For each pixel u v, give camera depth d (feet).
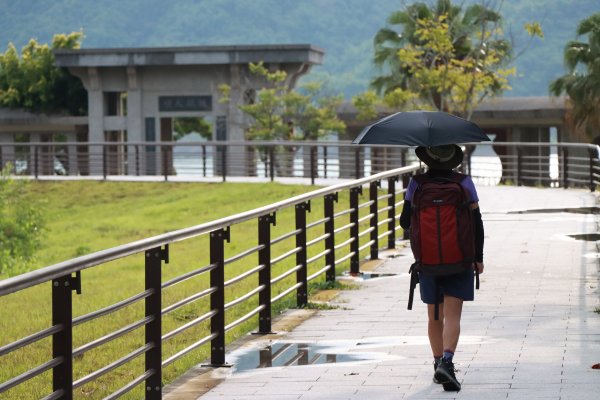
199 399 64.08
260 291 85.92
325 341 81.92
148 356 62.08
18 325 120.47
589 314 88.89
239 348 80.23
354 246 120.26
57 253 215.10
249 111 373.20
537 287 104.53
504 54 350.43
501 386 63.10
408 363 72.08
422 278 62.75
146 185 303.27
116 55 396.98
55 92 440.86
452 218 60.34
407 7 357.41
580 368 67.62
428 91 340.59
